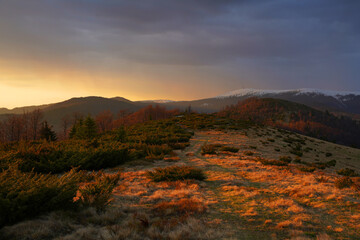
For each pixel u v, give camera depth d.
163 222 5.60
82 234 4.58
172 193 8.66
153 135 34.12
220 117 74.19
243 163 16.70
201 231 5.25
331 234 5.21
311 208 7.11
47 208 5.48
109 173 12.47
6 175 6.13
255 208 7.10
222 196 8.62
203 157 20.30
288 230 5.44
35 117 73.06
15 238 4.20
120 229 4.95
